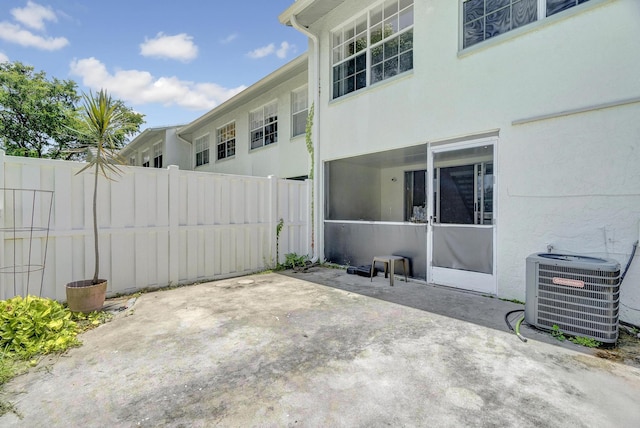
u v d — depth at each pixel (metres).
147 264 5.02
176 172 5.34
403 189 8.73
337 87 6.98
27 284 4.01
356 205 8.22
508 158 4.36
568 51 3.84
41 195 4.11
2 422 1.92
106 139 4.13
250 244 6.37
